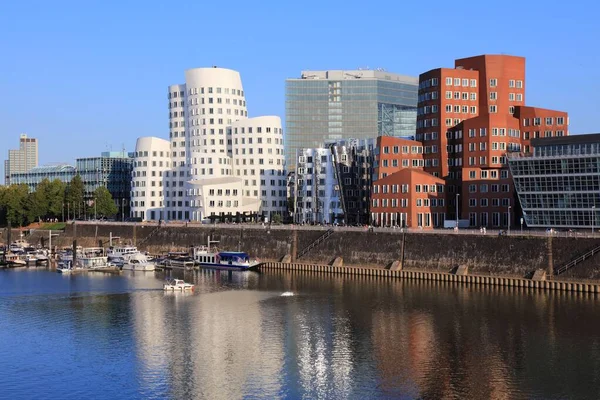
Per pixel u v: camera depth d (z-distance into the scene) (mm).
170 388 96875
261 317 136750
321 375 100875
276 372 102625
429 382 97125
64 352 113875
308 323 131000
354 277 190625
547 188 182375
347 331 124562
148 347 116250
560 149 180875
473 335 119938
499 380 97438
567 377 98188
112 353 113000
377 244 196250
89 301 155750
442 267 180875
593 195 174875
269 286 175000
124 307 148250
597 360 105062
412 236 189375
